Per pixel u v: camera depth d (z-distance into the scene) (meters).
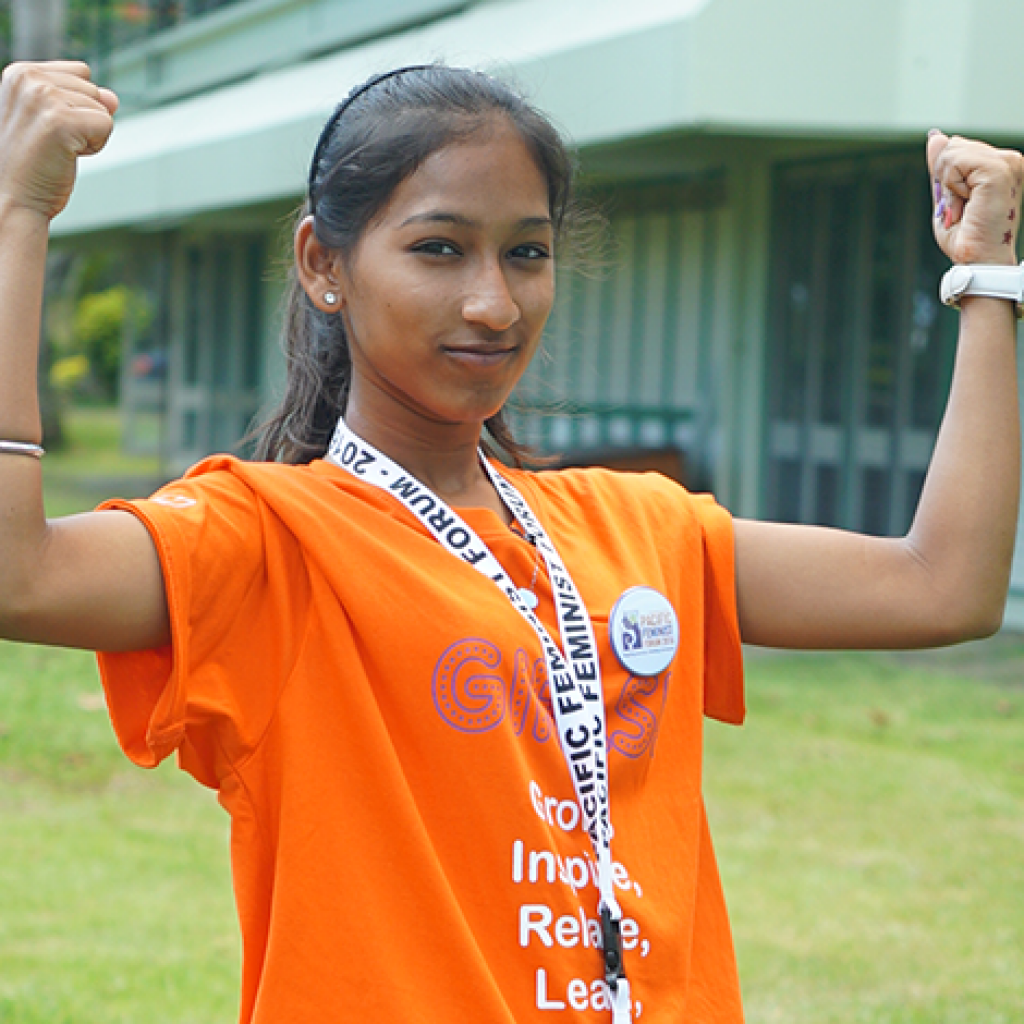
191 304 18.92
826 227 10.64
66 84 1.44
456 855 1.48
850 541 1.77
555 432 13.30
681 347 11.96
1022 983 4.01
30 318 1.42
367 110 1.58
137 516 1.47
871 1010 3.80
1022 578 9.55
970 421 1.74
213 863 4.97
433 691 1.48
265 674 1.51
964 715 7.08
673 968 1.56
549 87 8.84
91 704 7.18
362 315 1.58
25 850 5.03
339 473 1.63
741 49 7.93
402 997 1.43
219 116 14.23
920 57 8.23
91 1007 3.73
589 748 1.55
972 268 1.74
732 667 1.76
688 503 1.79
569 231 1.83
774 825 5.35
